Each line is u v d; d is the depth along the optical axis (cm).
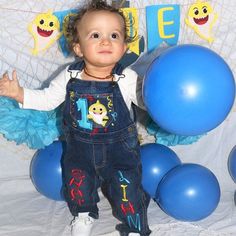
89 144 172
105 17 165
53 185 196
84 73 174
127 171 171
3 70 207
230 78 155
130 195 171
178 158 208
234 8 207
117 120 172
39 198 208
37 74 210
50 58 208
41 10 200
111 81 172
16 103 196
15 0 197
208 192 184
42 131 197
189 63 152
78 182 172
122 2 200
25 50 205
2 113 192
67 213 196
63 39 204
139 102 176
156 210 200
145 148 206
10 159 220
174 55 155
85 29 166
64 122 177
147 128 216
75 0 200
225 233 185
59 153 199
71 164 174
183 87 149
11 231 184
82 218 172
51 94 176
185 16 205
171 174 192
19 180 216
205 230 185
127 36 178
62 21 201
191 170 190
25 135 195
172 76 151
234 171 206
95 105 171
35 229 185
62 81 176
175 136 209
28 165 221
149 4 203
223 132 223
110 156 173
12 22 200
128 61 208
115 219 192
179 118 153
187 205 183
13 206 202
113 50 165
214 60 154
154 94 154
